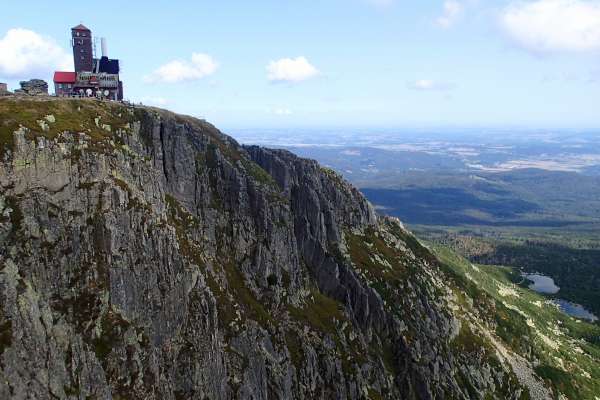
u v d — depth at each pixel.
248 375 107.56
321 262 177.50
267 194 158.88
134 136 114.94
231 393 102.06
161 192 108.56
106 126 107.75
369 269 195.38
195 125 166.00
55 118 94.19
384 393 154.38
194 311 97.25
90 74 148.38
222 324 109.12
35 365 65.44
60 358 69.31
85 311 77.31
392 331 177.50
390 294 189.25
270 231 151.25
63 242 79.12
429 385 168.38
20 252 72.88
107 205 86.94
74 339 72.75
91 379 72.38
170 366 88.38
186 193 134.50
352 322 167.88
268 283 143.12
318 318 152.50
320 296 166.75
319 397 129.50
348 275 179.00
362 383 145.75
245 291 132.75
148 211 95.06
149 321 86.56
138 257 88.62
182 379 89.25
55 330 71.38
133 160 102.19
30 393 63.53
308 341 137.38
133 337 81.38
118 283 83.06
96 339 77.06
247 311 123.94
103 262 82.75
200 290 101.19
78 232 81.56
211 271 117.31
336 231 195.88
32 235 75.50
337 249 189.88
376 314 176.75
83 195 85.38
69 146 88.62
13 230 73.62
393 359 172.75
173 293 93.06
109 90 151.25
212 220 139.38
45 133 86.12
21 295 67.56
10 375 62.03
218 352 100.06
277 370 119.06
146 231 91.81
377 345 171.75
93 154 90.62
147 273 88.75
